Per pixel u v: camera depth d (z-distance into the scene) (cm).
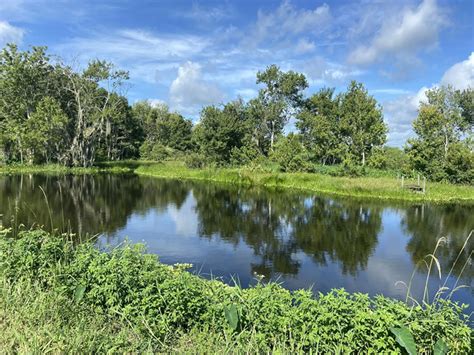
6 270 595
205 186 3117
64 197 2244
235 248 1218
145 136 7625
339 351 410
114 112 5122
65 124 4503
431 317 439
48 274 587
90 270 556
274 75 5866
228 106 5006
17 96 4525
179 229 1477
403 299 829
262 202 2234
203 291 546
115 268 544
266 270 1009
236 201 2269
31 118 4259
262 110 5878
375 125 4106
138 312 487
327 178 3130
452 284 920
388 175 3512
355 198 2453
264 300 490
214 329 473
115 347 409
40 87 4697
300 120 5566
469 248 1259
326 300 460
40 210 1769
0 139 4350
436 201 2373
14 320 467
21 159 4469
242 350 428
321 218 1758
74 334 432
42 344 411
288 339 444
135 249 650
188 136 7212
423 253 1187
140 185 3116
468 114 4278
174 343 458
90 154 4947
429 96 4031
